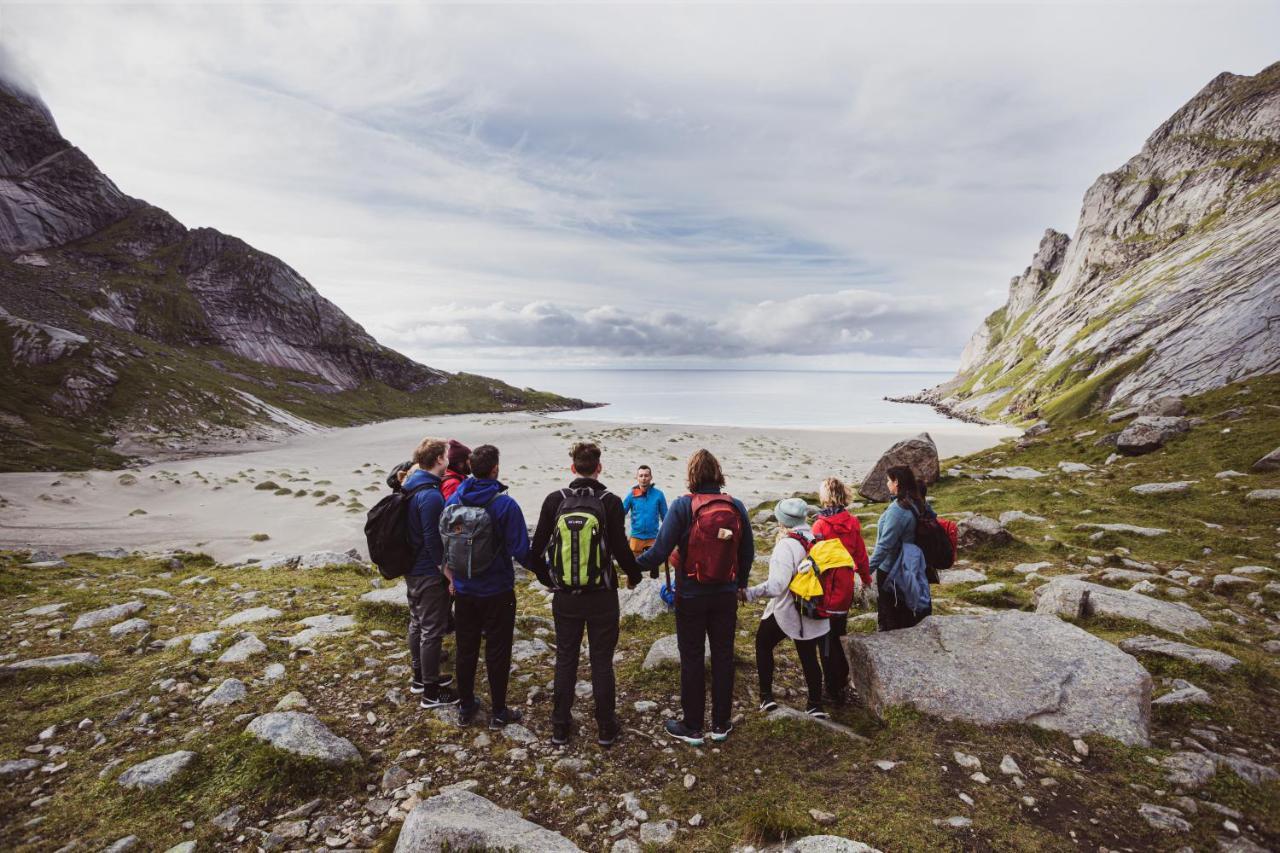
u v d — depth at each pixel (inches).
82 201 5802.2
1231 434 829.8
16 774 181.3
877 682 221.1
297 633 309.0
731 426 3314.5
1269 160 4581.7
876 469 941.2
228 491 1520.7
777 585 209.8
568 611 201.8
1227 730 207.3
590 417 4975.4
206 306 5502.0
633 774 189.6
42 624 330.3
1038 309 6510.8
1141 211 5565.9
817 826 156.5
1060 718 200.1
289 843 156.0
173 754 188.4
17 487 1428.4
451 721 217.2
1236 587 375.6
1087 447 1039.0
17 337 2849.4
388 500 225.6
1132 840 150.4
